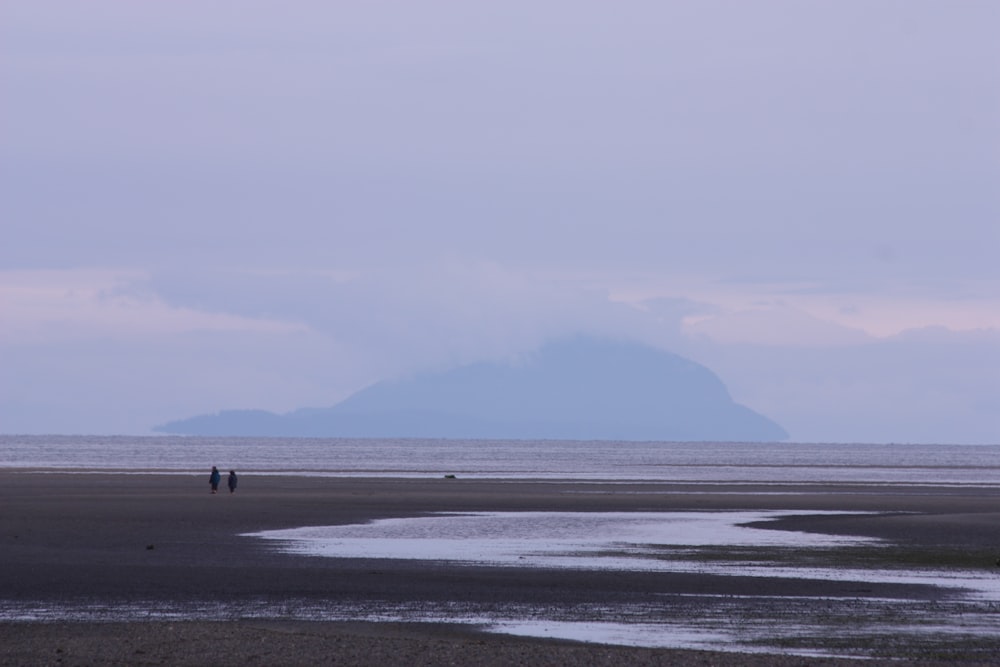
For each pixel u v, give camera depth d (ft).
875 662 245.45
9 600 328.08
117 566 409.69
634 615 310.86
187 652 245.24
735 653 251.80
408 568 412.98
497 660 240.32
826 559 460.55
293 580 374.84
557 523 644.69
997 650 264.31
